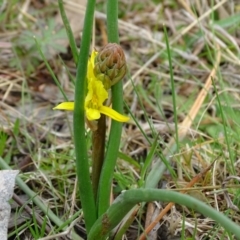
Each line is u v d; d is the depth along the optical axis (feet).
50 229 1.60
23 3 2.72
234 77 2.28
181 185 1.74
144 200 1.28
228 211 1.57
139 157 1.96
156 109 2.15
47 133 2.02
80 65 1.30
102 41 2.60
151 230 1.60
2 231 1.53
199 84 2.20
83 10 2.64
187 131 1.99
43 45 2.36
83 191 1.41
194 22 2.57
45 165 1.82
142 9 2.79
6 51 2.42
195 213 1.67
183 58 2.44
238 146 1.90
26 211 1.63
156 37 2.59
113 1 1.39
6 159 1.87
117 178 1.71
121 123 1.39
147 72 2.35
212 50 2.47
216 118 2.08
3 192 1.58
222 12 2.70
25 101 2.21
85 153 1.37
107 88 1.35
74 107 1.33
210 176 1.75
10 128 1.96
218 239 1.59
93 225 1.41
